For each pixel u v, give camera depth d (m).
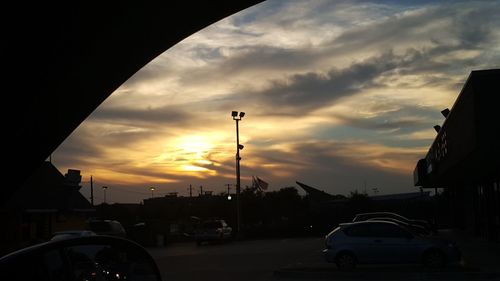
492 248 26.34
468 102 17.77
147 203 103.19
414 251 19.12
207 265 23.81
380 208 57.50
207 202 88.62
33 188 33.44
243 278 18.80
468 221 39.41
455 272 17.17
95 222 36.38
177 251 35.50
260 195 74.19
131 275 5.29
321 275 18.33
